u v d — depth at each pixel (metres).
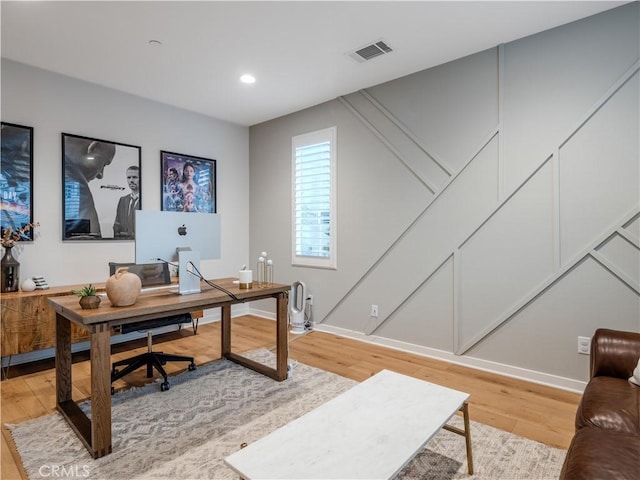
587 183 2.64
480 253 3.14
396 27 2.72
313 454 1.31
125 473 1.80
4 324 2.88
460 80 3.22
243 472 1.21
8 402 2.54
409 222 3.56
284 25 2.68
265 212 5.01
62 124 3.49
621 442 1.32
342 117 4.08
